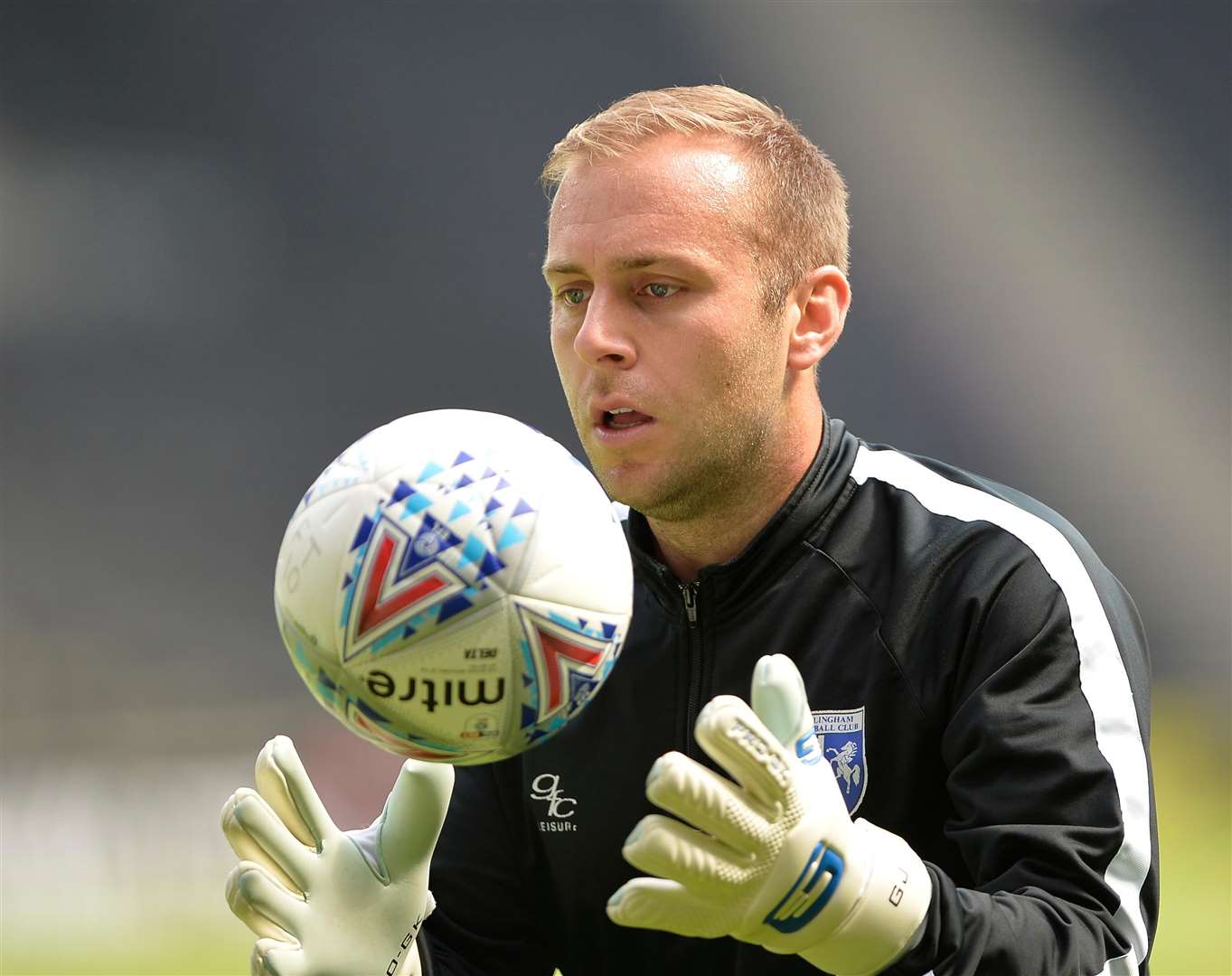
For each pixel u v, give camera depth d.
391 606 7.62
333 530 7.84
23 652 49.75
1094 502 56.75
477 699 7.76
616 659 8.41
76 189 58.25
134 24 59.22
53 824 35.56
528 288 60.12
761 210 9.17
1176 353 57.94
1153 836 8.68
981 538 9.41
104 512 55.09
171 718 44.69
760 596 9.80
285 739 9.02
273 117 59.62
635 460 9.16
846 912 7.31
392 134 60.09
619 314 8.99
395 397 59.09
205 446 57.28
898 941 7.40
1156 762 38.31
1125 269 58.97
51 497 55.16
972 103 59.72
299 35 59.91
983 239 58.69
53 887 31.02
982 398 57.50
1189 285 58.69
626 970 10.21
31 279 57.25
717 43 60.62
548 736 8.19
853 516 9.86
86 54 58.81
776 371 9.41
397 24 60.31
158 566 54.31
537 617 7.78
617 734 10.11
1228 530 55.72
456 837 10.45
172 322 58.06
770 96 60.12
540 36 60.72
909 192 59.16
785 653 9.72
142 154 58.84
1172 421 57.41
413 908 9.00
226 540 55.53
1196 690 45.59
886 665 9.36
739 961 9.68
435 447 7.96
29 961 25.72
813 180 9.61
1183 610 54.09
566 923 10.39
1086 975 7.86
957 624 9.16
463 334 59.69
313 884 8.78
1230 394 57.91
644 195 8.92
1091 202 59.44
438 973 9.80
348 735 37.50
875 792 9.41
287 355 58.56
